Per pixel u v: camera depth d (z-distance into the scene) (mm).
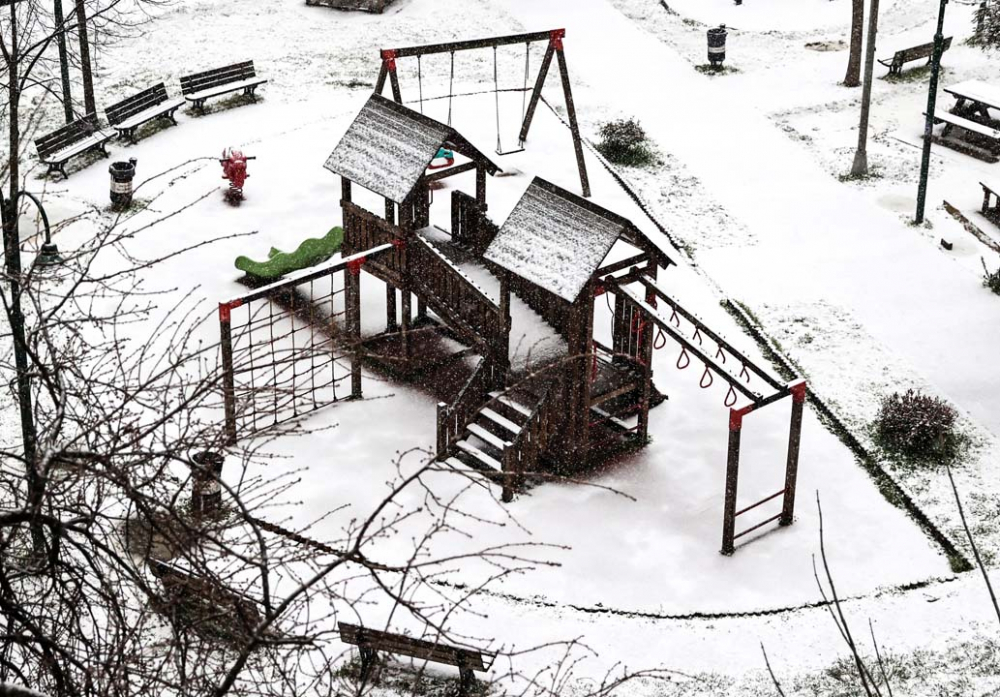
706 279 23406
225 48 32156
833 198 26281
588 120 29219
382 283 22844
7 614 8945
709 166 27469
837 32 34562
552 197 17812
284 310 21969
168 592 8914
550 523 17438
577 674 14945
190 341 20859
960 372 20984
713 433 19344
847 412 19953
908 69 32094
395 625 15359
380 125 20141
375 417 19391
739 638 15633
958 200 26375
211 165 26406
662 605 16141
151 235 23828
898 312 22578
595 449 18891
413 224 19453
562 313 18766
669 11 36000
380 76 24531
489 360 18422
